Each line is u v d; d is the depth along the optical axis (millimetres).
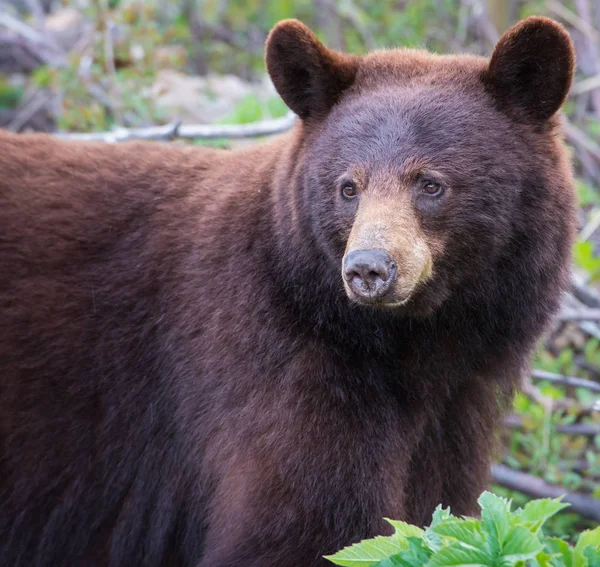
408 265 7305
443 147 7672
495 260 7891
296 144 8297
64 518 8945
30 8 23125
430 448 8680
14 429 8734
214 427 8305
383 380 8180
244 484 8039
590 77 19188
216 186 8773
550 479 11609
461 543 5867
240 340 8180
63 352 8703
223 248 8398
